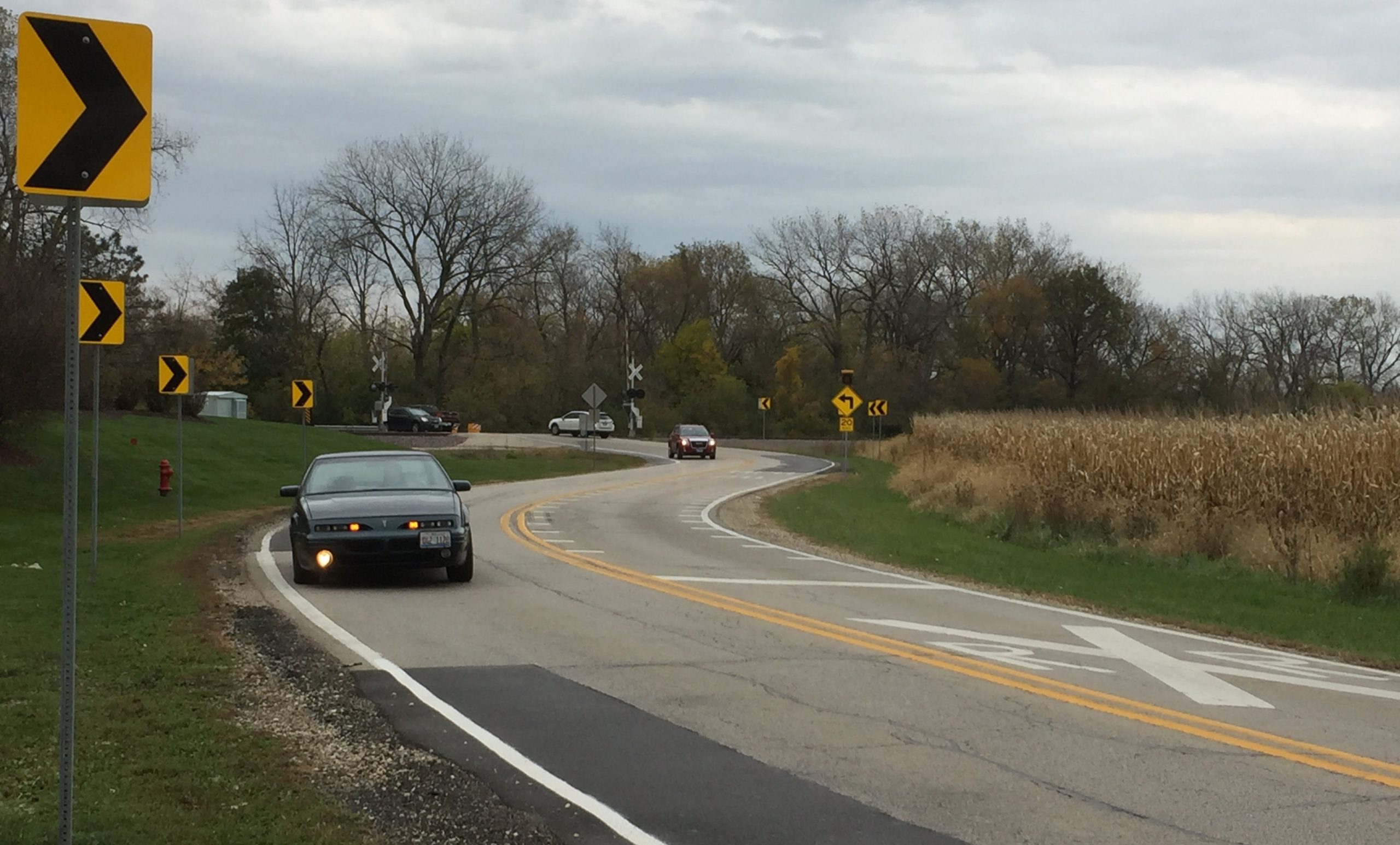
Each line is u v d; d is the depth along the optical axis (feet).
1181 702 28.27
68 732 13.97
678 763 22.30
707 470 157.89
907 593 48.11
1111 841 18.17
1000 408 262.06
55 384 83.10
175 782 20.02
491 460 156.87
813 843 17.97
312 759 22.30
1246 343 273.33
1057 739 24.35
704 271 321.11
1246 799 20.39
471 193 249.75
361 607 41.39
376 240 249.75
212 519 80.38
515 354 274.57
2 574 46.34
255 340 277.23
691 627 37.88
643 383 295.89
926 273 298.56
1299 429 73.72
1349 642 41.22
